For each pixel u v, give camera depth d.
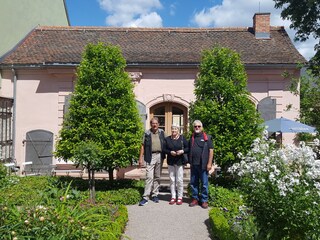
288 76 12.20
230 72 9.32
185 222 6.85
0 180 8.62
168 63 12.24
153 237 6.00
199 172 8.11
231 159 8.70
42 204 5.47
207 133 8.84
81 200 6.78
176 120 12.83
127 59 12.35
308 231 4.48
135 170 12.44
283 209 4.50
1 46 13.38
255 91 12.56
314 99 12.30
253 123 9.06
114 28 14.68
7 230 3.81
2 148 11.77
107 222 5.40
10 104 12.51
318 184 4.47
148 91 12.55
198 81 9.47
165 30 14.62
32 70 12.54
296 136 12.30
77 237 4.17
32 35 14.12
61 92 12.45
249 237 5.08
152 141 8.36
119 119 8.83
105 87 8.88
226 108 8.96
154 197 8.45
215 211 6.87
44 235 3.92
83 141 8.51
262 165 4.87
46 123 12.51
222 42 13.81
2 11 13.47
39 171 12.28
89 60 9.09
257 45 13.55
